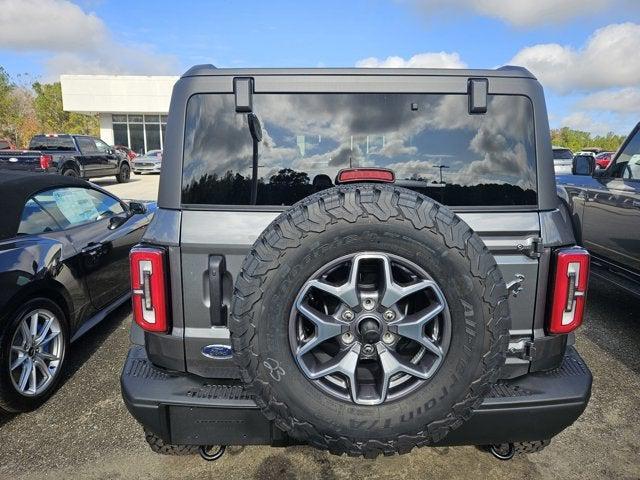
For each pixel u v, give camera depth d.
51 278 3.25
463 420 1.72
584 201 5.04
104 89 31.92
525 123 2.00
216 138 1.98
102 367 3.60
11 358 2.90
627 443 2.66
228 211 1.92
